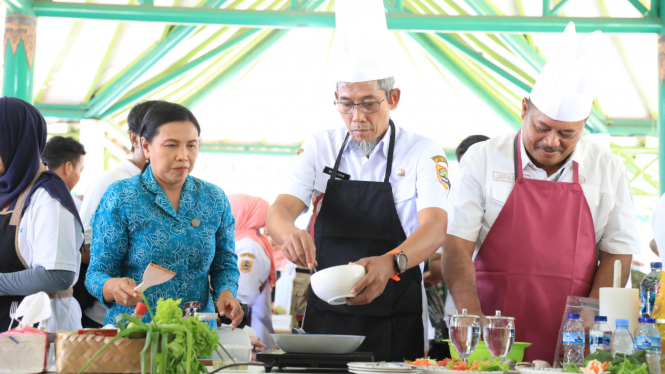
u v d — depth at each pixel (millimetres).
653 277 1953
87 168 8672
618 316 1809
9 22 6488
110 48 8133
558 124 2156
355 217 2258
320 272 1798
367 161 2301
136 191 2113
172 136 2096
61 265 2125
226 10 6875
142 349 1329
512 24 6934
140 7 6824
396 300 2189
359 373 1437
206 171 11148
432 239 2066
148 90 8891
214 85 9758
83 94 8789
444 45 9477
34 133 2250
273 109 11016
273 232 2154
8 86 6461
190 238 2139
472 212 2348
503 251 2311
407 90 10820
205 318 1697
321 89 10859
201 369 1371
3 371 1442
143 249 2080
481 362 1513
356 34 2137
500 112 9758
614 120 9539
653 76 8586
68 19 6781
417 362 1590
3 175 2221
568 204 2301
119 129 9367
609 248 2352
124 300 1867
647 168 9836
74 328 2521
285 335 1642
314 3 8734
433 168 2221
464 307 2137
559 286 2271
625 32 6949
